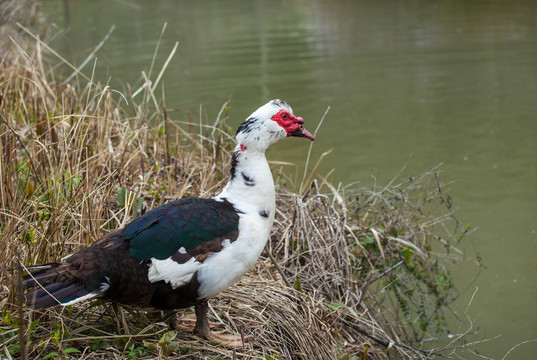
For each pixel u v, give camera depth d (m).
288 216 4.93
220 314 3.78
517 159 7.71
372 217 5.45
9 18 7.77
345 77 11.28
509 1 18.41
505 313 4.98
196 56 12.95
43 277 2.97
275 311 3.86
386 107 9.78
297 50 13.43
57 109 5.85
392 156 7.88
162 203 4.53
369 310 4.90
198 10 19.84
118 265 3.05
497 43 13.38
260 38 14.85
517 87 10.51
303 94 10.31
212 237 3.21
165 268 3.12
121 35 15.21
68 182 4.27
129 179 4.79
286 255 4.46
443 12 17.48
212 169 5.12
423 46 13.48
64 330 3.36
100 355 3.24
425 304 5.24
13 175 4.29
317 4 20.34
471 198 6.71
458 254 5.70
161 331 3.46
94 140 5.20
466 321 4.95
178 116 8.82
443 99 10.10
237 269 3.29
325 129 8.90
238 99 9.87
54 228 3.71
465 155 7.88
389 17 17.19
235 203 3.42
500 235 5.98
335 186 6.90
